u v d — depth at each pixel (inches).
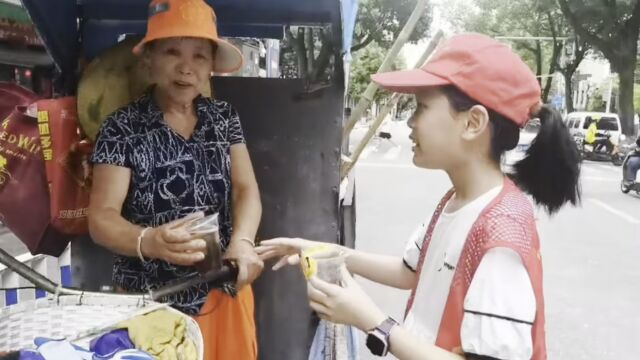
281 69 365.4
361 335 171.3
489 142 54.8
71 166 91.4
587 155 757.3
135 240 69.5
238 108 105.7
